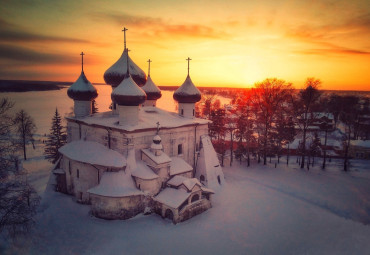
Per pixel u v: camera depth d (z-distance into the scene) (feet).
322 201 113.39
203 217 95.71
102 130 113.60
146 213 95.61
